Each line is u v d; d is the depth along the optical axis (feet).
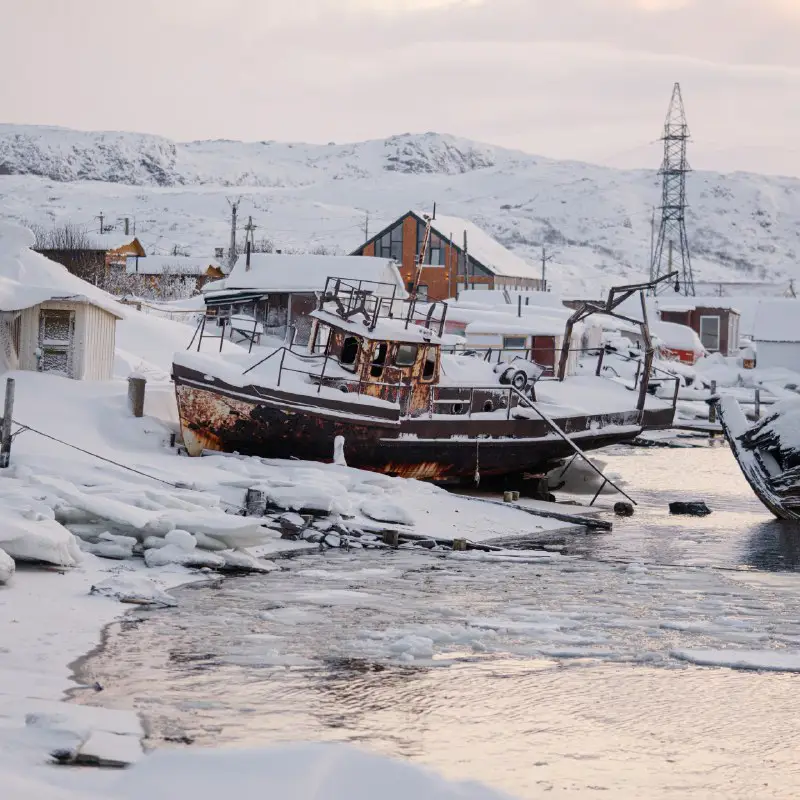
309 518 82.02
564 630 57.72
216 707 42.75
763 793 36.55
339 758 34.14
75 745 36.06
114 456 86.94
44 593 57.98
